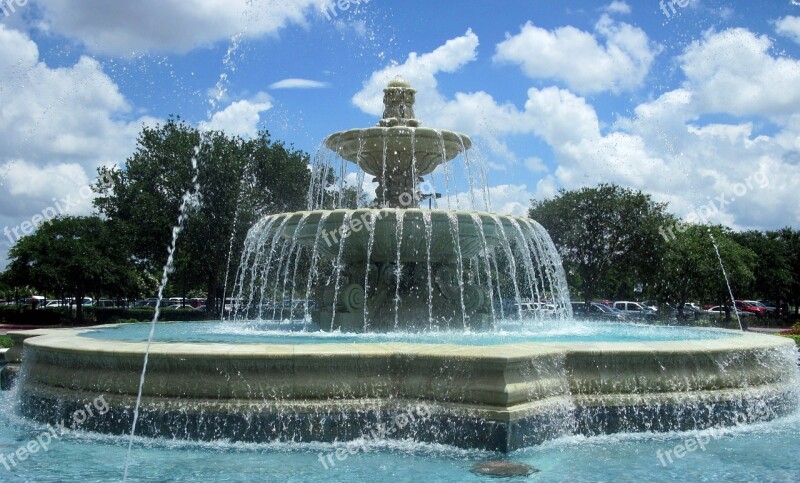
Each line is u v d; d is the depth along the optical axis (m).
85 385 6.97
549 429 6.34
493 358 6.01
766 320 37.72
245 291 30.09
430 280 10.59
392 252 10.60
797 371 8.51
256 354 6.36
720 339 8.10
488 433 5.95
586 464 5.76
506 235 10.83
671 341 7.75
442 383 6.29
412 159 11.70
